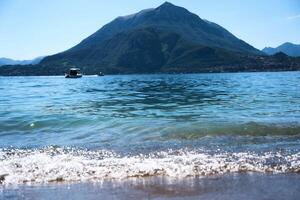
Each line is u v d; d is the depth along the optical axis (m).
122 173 9.95
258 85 65.69
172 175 9.75
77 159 11.48
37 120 20.94
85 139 15.48
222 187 8.66
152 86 70.88
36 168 10.41
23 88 74.50
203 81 96.31
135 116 23.09
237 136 15.17
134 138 15.38
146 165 10.64
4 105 31.94
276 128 16.47
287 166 10.48
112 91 54.91
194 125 17.66
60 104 32.81
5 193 8.41
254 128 16.53
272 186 8.70
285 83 71.75
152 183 9.05
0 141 15.27
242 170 10.17
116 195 8.16
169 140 14.75
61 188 8.77
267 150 12.45
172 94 45.31
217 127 16.88
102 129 18.00
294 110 24.58
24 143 14.77
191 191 8.38
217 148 12.92
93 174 9.88
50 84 101.19
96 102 34.78
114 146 13.71
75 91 57.47
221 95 41.69
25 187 8.88
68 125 19.47
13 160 11.34
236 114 23.22
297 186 8.68
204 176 9.65
